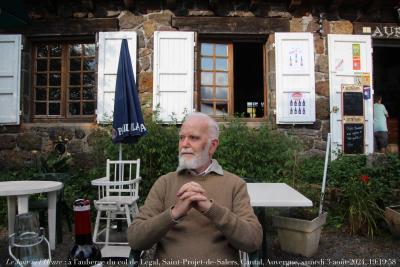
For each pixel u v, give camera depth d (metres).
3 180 4.95
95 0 5.73
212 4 5.73
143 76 5.73
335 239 3.82
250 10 5.85
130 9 5.79
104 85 5.66
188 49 5.70
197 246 1.69
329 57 5.81
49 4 5.61
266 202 2.38
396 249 3.52
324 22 5.89
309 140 5.77
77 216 1.12
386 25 5.95
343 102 5.79
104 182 3.63
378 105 6.82
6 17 4.50
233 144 4.81
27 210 2.98
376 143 6.89
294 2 5.59
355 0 5.75
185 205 1.54
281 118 5.68
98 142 5.24
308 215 3.49
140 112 3.93
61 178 4.11
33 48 5.98
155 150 4.66
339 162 4.84
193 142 1.85
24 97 5.79
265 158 4.80
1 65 5.71
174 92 5.67
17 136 5.74
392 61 8.98
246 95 8.23
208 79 5.96
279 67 5.73
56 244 3.61
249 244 1.60
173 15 5.81
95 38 5.78
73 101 5.93
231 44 6.02
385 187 4.23
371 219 3.84
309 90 5.73
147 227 1.59
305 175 4.66
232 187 1.83
